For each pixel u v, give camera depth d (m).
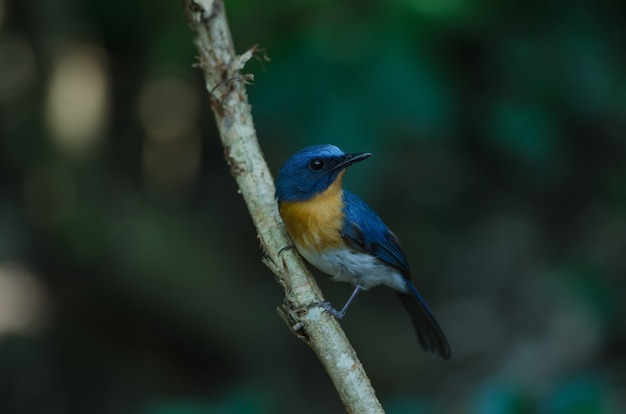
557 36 9.65
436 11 8.36
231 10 8.84
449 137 9.84
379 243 7.70
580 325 12.34
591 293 12.38
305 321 5.67
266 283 13.89
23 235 13.98
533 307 13.02
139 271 12.87
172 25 11.16
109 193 13.41
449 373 12.56
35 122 13.56
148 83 14.87
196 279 13.05
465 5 8.55
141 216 13.30
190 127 15.70
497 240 14.16
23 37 14.27
